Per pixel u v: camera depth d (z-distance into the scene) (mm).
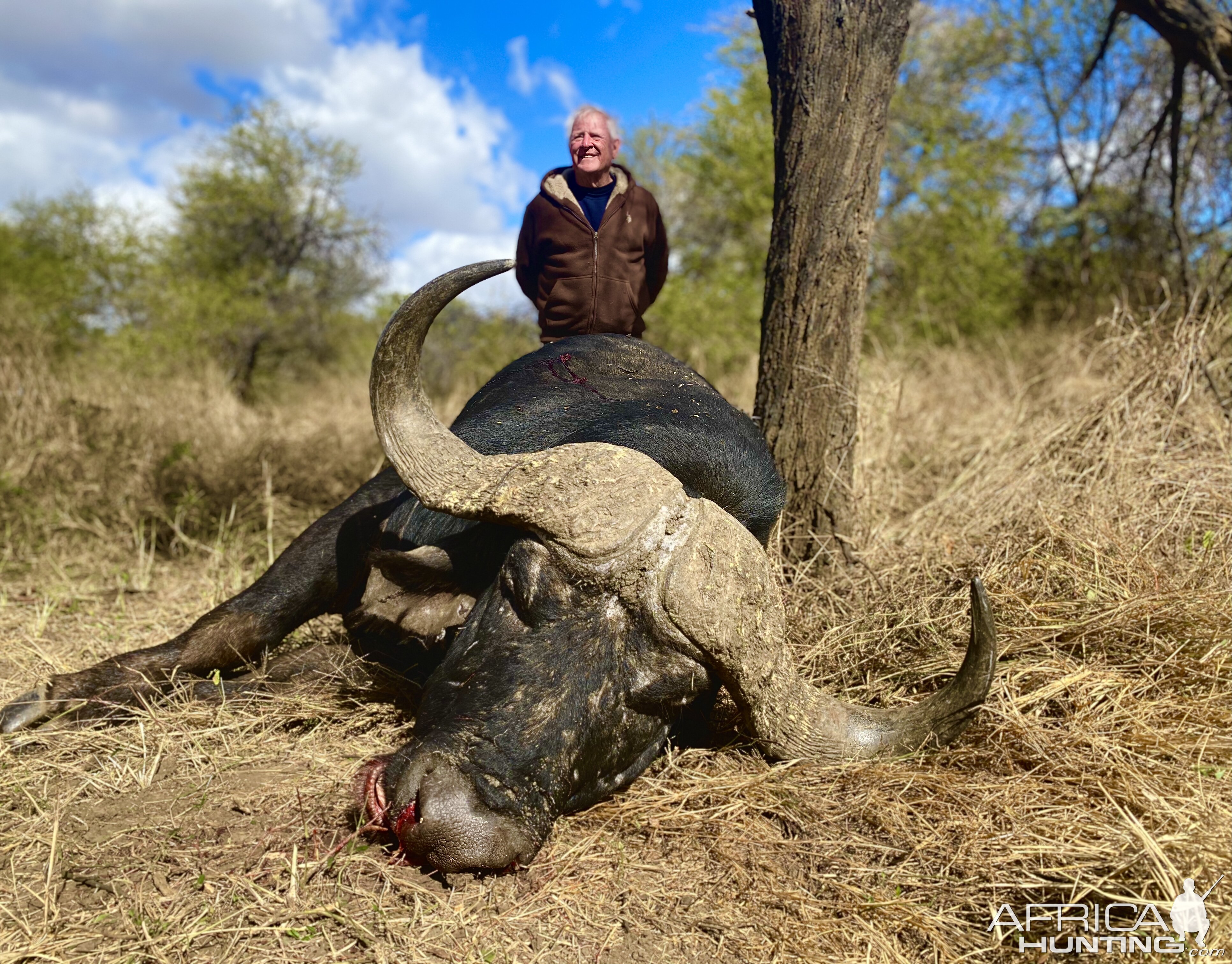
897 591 4336
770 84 4742
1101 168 12398
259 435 8242
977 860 2736
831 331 4605
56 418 8141
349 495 7535
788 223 4590
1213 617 3666
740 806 3039
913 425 7391
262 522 6812
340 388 15133
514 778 2518
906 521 5332
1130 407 5375
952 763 3230
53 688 3725
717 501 3258
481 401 4121
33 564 6062
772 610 2912
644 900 2643
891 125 15469
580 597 2693
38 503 6949
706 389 3961
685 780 3168
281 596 4051
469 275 2713
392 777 2525
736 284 13766
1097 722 3270
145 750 3391
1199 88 8039
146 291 19297
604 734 2725
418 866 2635
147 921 2420
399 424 2854
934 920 2549
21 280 18969
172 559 6359
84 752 3469
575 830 2918
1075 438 5520
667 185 16500
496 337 15609
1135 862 2582
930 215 14820
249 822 2926
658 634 2715
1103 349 7164
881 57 4398
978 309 13680
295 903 2506
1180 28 6344
